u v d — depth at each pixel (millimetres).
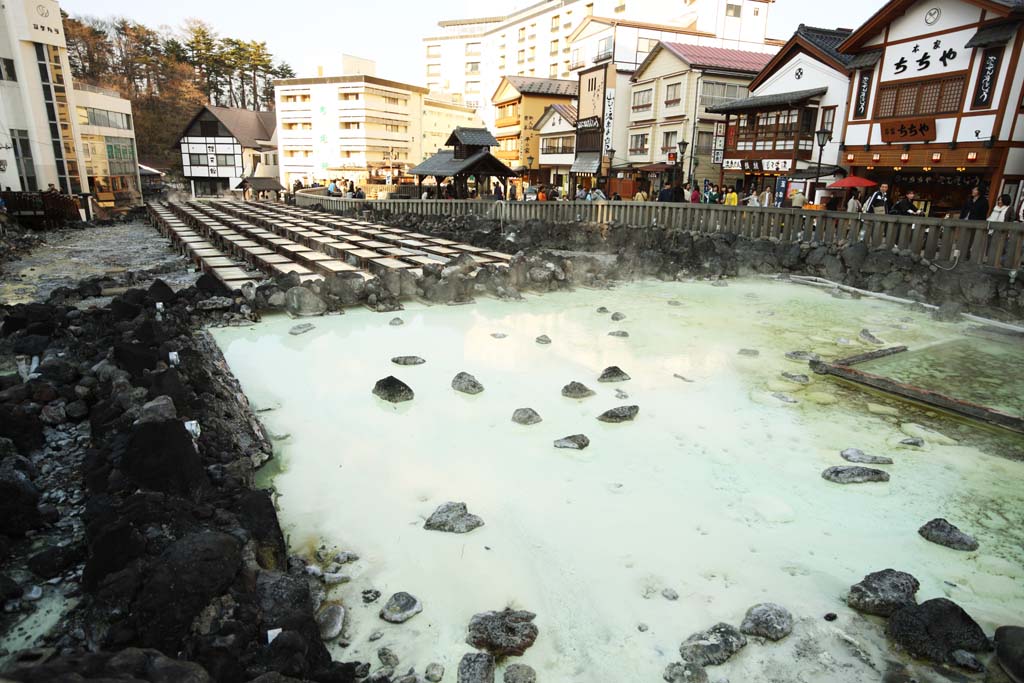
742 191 31797
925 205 22828
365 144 64938
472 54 88688
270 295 12672
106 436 5855
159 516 4078
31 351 8945
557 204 28641
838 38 28125
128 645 3234
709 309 14141
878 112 23422
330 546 4945
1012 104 18906
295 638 3340
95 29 76000
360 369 9398
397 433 7137
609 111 41125
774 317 13414
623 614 4215
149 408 5707
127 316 10688
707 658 3762
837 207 24578
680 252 19938
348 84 63406
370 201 36375
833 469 6199
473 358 10000
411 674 3596
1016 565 4828
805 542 5102
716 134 35438
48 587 4031
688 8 49375
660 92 37594
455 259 17188
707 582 4566
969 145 19984
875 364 9945
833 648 3904
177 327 10109
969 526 5383
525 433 7152
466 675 3525
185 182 74500
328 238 23688
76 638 3514
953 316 13414
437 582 4512
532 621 4117
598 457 6578
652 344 10977
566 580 4559
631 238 23422
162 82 79625
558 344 10883
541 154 52969
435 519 5223
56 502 5117
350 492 5809
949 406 7812
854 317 13570
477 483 6000
